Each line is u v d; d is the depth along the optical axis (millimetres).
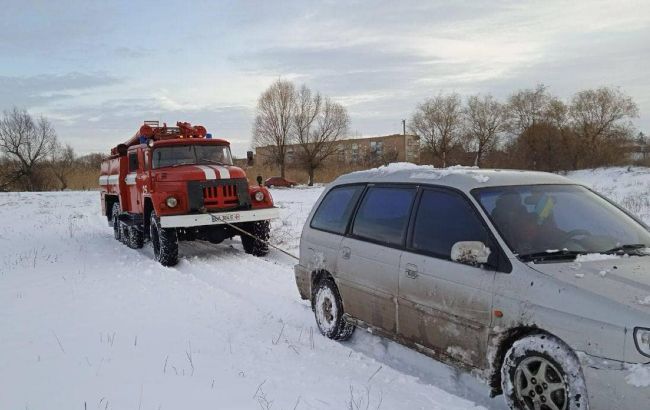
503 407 4086
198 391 4316
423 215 4723
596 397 3195
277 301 7375
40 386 4508
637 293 3326
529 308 3627
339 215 5883
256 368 4840
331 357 5168
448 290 4227
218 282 8734
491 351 3893
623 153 43469
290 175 59031
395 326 4832
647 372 3012
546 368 3506
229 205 10734
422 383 4508
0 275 9484
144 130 12039
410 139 75938
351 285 5359
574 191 4758
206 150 11836
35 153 57312
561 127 45656
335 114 56156
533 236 4051
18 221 19750
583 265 3738
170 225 10000
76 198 31953
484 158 57812
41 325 6312
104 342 5637
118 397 4242
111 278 9047
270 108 56688
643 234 4406
